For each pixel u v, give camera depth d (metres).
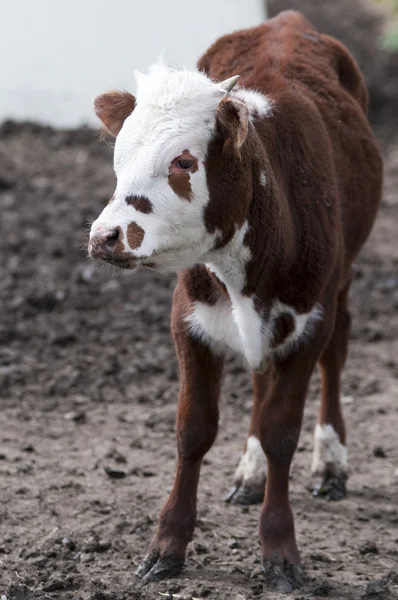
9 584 8.48
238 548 9.41
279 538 8.73
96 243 7.74
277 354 8.98
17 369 13.63
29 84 25.98
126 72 26.02
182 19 26.39
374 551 9.45
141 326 15.09
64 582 8.52
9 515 9.88
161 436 12.12
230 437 12.20
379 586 8.52
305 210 8.96
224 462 11.48
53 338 14.44
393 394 13.42
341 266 9.42
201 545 9.32
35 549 9.19
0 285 15.80
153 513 10.04
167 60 25.67
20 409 12.73
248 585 8.66
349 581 8.78
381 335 15.19
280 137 9.03
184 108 7.98
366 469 11.41
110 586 8.51
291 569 8.65
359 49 32.69
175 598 8.39
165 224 7.91
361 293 16.55
